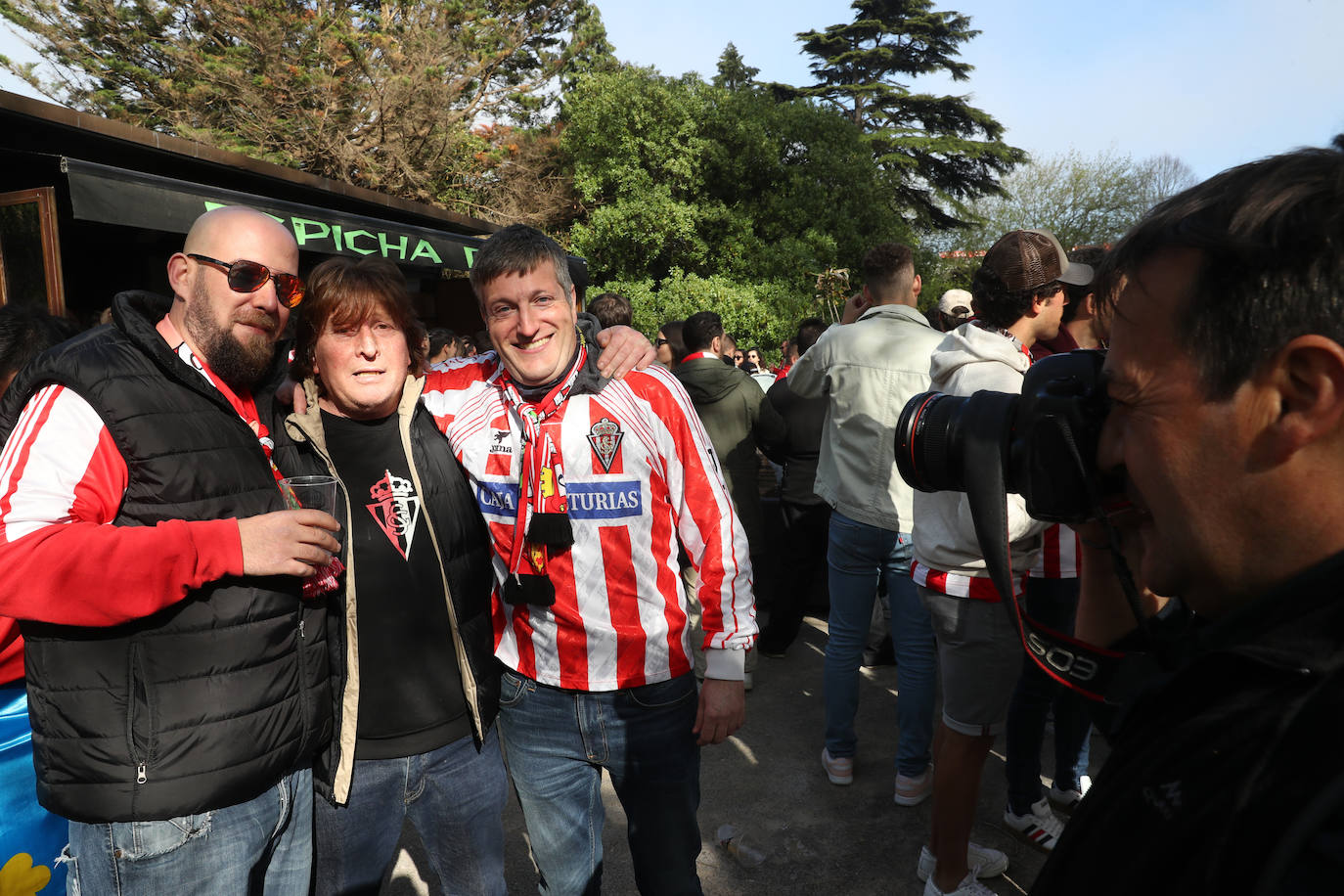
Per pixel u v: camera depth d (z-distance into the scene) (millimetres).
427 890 2334
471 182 18734
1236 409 418
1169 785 413
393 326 1640
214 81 15531
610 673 1629
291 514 1382
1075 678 734
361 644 1632
